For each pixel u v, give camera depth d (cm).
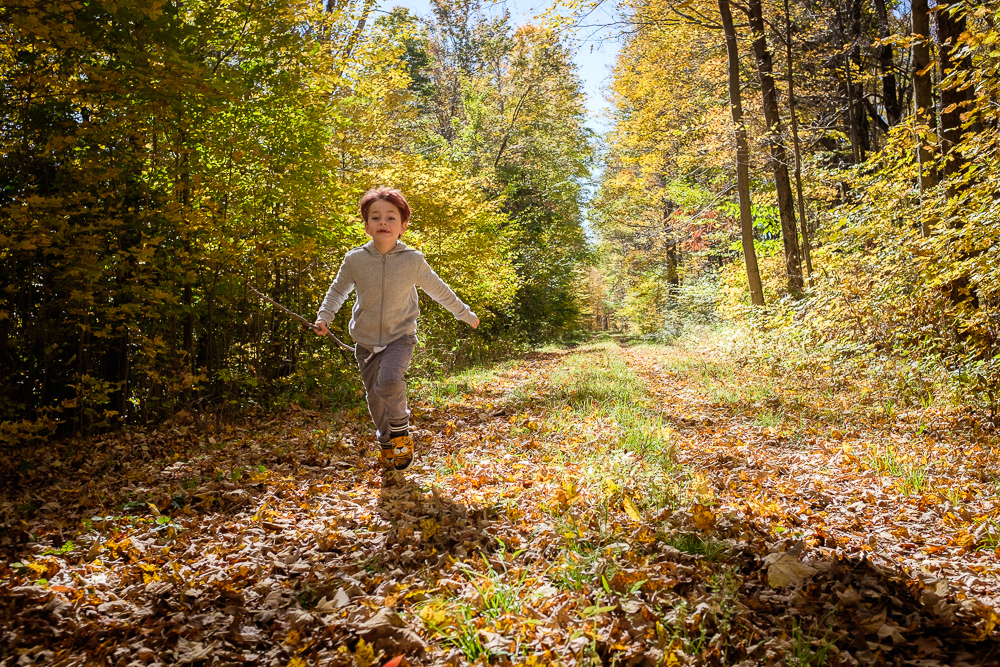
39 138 650
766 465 464
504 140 2883
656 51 1831
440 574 276
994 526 327
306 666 213
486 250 1548
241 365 858
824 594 252
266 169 830
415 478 437
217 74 739
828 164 1992
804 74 1595
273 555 309
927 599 247
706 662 209
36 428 575
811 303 1107
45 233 607
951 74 705
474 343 1884
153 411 750
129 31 648
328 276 973
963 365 707
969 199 696
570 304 3122
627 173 2608
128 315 691
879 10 1534
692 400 784
